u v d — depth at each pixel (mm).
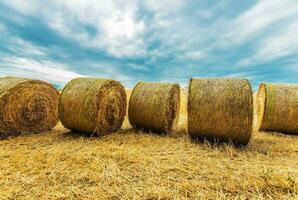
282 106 7383
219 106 5477
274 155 5238
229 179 3803
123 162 4422
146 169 4129
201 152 5191
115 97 6863
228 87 5586
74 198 3152
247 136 5441
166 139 6285
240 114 5379
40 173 3828
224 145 5543
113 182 3629
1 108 5746
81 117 6117
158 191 3303
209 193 3363
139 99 7035
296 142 6512
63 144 5547
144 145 5684
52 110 7133
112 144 5629
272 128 7648
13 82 6125
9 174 3805
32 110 6504
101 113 6289
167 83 7184
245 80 5629
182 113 10383
